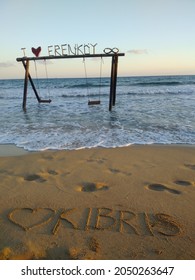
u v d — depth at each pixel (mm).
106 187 4105
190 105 13391
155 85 36062
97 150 6172
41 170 4895
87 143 6844
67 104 15266
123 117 10422
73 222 3141
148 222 3127
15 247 2707
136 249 2680
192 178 4418
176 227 3027
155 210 3391
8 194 3889
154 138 7277
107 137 7418
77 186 4152
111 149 6254
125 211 3375
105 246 2723
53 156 5770
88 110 12516
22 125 9195
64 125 9078
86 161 5379
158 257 2584
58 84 44500
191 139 7148
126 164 5148
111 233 2926
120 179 4406
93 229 3002
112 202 3611
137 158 5527
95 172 4738
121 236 2873
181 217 3230
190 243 2756
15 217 3260
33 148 6484
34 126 9008
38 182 4332
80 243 2766
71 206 3512
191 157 5559
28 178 4523
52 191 3973
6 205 3561
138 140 7102
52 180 4402
